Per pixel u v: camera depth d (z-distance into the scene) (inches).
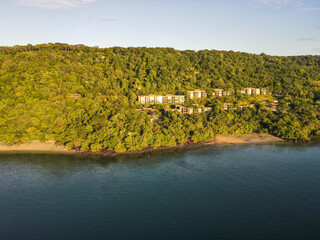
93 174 3484.3
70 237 2164.1
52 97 5492.1
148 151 4490.7
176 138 4901.6
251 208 2610.7
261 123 6063.0
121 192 2957.7
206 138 5128.0
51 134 4746.6
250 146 4869.6
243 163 3909.9
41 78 5949.8
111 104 5905.5
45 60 6929.1
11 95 5270.7
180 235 2188.7
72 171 3597.4
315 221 2401.6
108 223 2362.2
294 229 2279.8
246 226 2317.9
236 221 2394.2
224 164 3865.7
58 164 3863.2
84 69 7495.1
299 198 2815.0
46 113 5064.0
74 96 6082.7
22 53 7357.3
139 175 3449.8
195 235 2188.7
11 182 3235.7
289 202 2731.3
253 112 6520.7
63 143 4712.1
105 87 7111.2
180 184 3164.4
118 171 3590.1
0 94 5354.3
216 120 5920.3
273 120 5984.3
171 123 5231.3
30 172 3555.6
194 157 4195.4
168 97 7667.3
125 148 4456.2
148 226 2314.2
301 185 3129.9
